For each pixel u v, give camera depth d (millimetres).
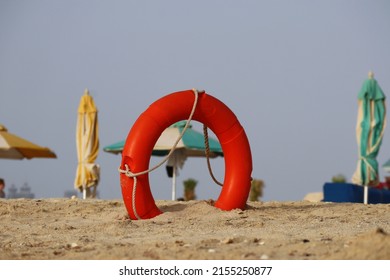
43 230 20094
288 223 20562
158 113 22266
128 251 15555
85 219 22531
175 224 20531
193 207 22672
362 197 40719
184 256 14766
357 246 14273
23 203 25641
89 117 39469
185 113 22578
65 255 15789
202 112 22734
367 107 36281
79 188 39375
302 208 24219
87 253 15695
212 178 24031
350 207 24438
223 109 23000
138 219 22062
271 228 19609
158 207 23281
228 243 16453
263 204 25625
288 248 15375
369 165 35844
